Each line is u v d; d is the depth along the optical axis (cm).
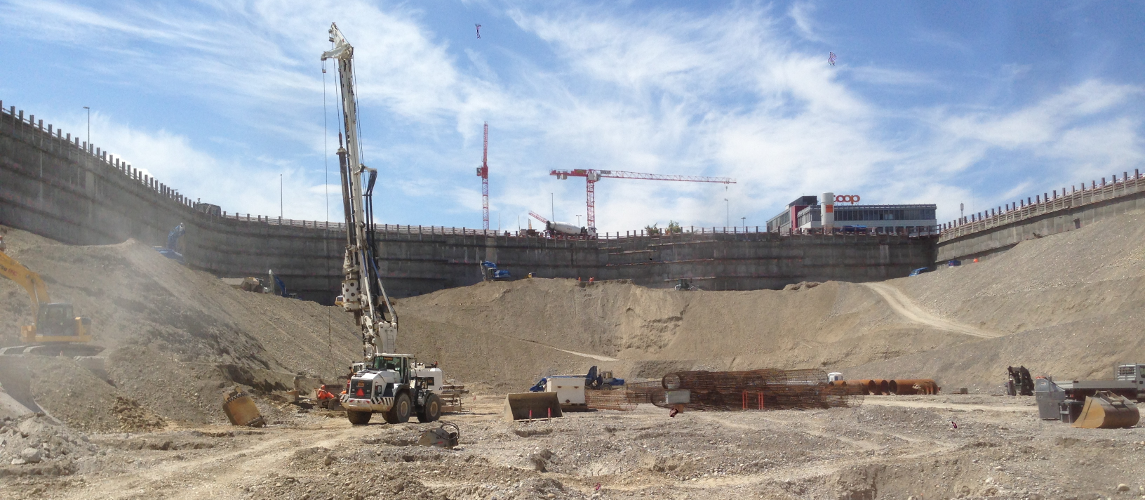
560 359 9062
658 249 12038
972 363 6072
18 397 2438
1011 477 1664
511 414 3756
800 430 3008
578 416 3944
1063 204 9250
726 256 11762
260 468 2039
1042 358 5522
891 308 8738
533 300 10538
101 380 2944
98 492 1684
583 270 12200
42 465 1875
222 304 5816
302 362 5834
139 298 4494
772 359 8294
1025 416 3350
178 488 1741
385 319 4138
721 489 1781
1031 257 8119
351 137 4116
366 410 3416
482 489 1594
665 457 2208
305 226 10862
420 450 2278
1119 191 8406
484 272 11369
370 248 4159
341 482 1644
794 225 16962
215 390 3372
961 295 8481
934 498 1702
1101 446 1952
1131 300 6019
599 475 2048
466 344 8956
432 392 3772
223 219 10062
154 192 8456
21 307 3916
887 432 2856
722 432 2916
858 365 7456
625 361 9006
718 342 9562
